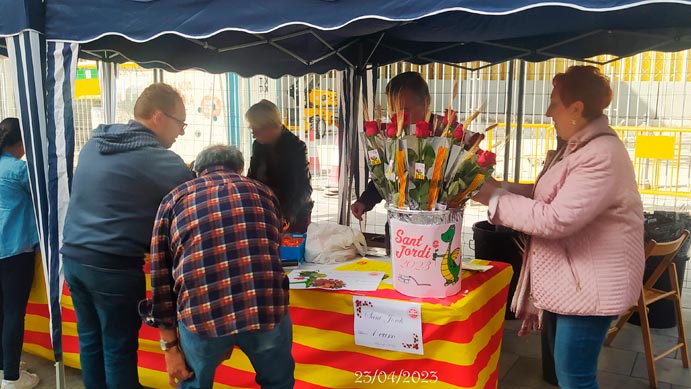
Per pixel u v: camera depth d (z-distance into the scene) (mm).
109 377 2590
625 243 2098
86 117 6867
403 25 3904
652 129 7176
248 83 7336
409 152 2293
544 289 2223
